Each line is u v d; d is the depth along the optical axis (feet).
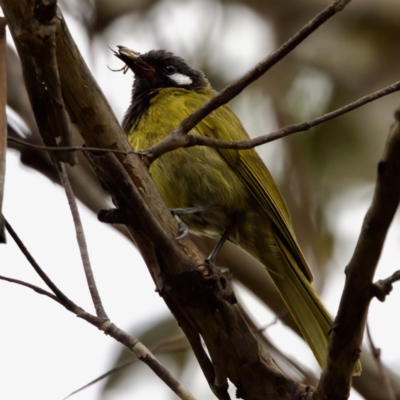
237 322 20.59
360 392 31.73
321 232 36.73
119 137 20.22
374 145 36.09
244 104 37.24
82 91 19.52
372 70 36.52
